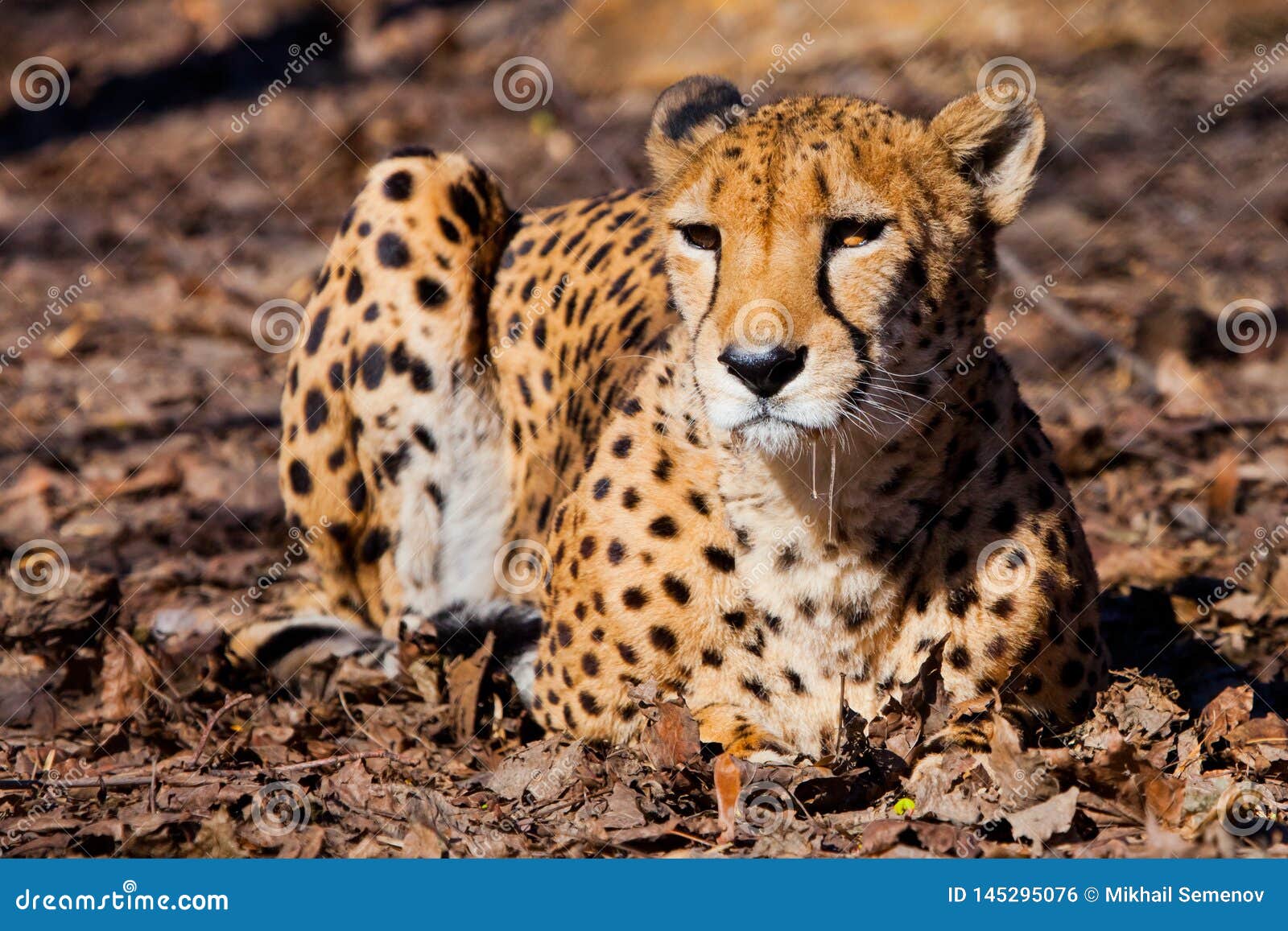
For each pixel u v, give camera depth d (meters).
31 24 38.09
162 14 38.53
